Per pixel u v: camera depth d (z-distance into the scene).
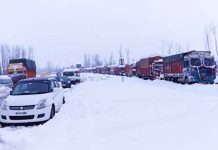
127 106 11.39
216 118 7.20
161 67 42.72
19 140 7.61
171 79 35.34
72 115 10.75
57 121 9.90
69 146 6.62
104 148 6.15
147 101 12.54
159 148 5.64
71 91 25.44
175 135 6.32
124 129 7.56
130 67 64.88
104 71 94.94
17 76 33.97
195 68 28.09
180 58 31.25
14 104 10.35
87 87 28.42
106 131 7.57
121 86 24.50
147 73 45.31
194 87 24.86
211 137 5.77
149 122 7.99
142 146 5.93
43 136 7.90
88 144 6.61
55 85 13.84
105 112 10.55
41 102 10.53
